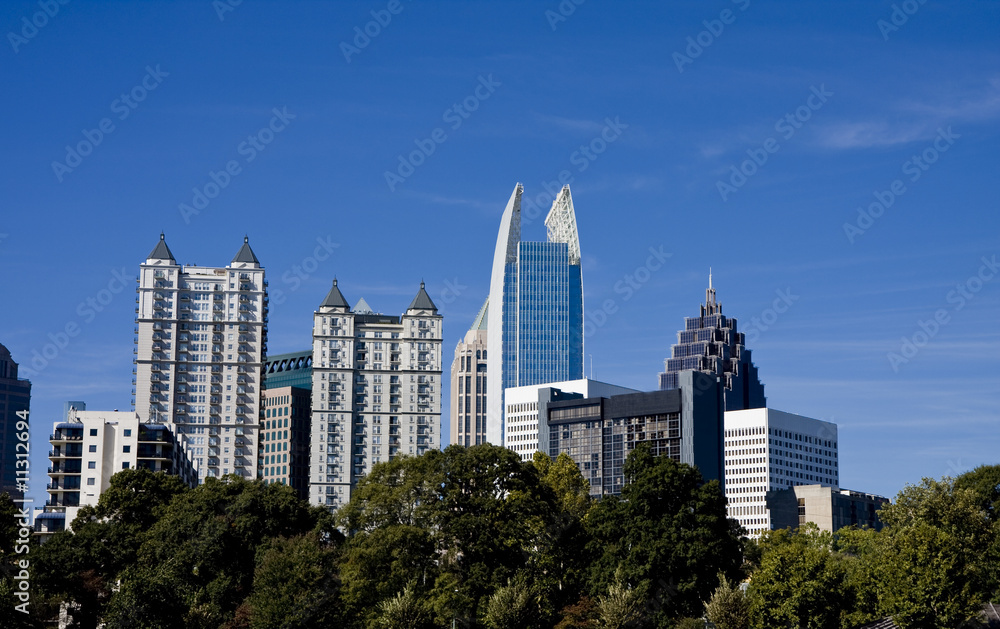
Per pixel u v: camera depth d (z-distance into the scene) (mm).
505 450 187375
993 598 183500
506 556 175875
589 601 172250
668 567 171125
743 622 160375
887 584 168125
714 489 178250
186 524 196500
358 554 171125
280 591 171875
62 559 187125
